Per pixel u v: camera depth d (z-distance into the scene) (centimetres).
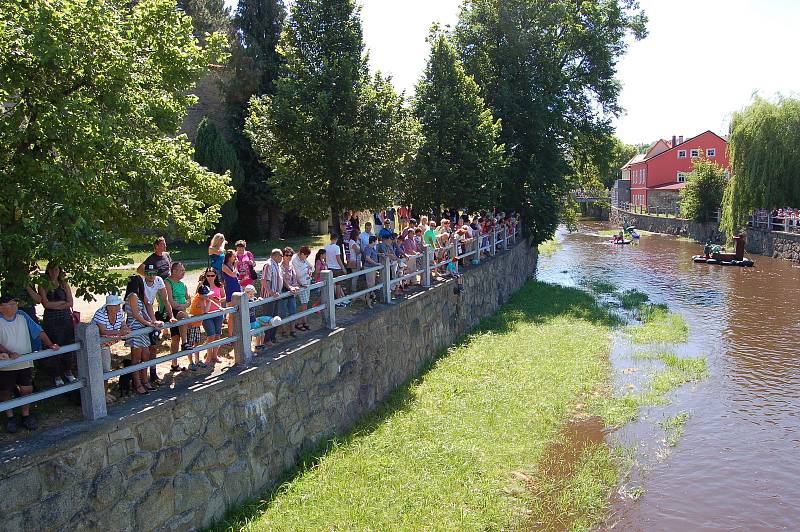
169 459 646
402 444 959
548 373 1389
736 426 1159
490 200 2372
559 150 2966
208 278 829
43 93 682
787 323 1977
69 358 668
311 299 1288
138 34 830
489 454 970
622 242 4791
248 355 795
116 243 701
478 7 2886
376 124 1566
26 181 666
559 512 839
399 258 1360
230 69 2750
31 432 555
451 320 1603
